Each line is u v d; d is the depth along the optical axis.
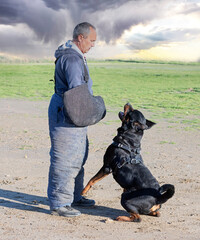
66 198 4.42
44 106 18.20
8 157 7.84
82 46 4.29
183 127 12.28
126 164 4.34
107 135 10.71
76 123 4.11
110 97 22.89
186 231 3.96
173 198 5.25
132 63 114.56
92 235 3.74
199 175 6.59
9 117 14.13
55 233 3.77
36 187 5.73
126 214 4.58
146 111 16.55
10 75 48.31
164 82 37.78
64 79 4.22
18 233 3.73
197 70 67.31
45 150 8.65
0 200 5.00
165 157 8.06
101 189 5.71
